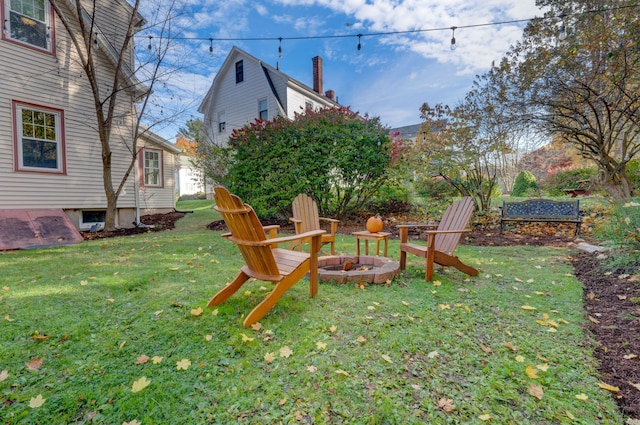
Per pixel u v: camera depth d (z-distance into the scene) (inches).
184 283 123.9
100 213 322.0
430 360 71.4
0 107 251.0
